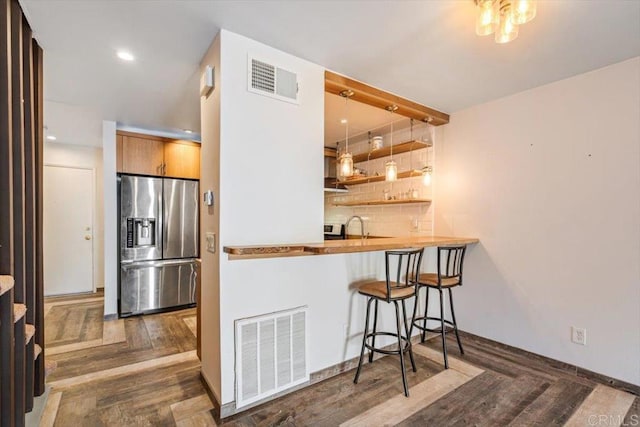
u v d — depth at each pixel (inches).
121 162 155.8
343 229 184.4
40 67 82.1
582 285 95.9
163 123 149.1
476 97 115.3
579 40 78.6
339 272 98.0
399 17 70.6
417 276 97.8
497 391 86.6
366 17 70.6
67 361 104.0
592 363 93.7
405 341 106.1
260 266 81.5
